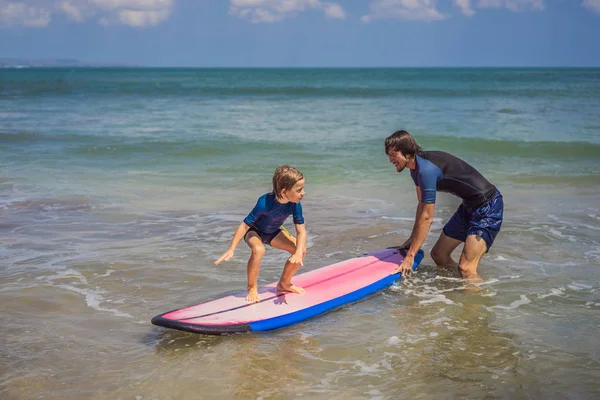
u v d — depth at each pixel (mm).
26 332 4344
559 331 4375
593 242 6785
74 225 7527
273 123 21391
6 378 3648
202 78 101125
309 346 4176
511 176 11109
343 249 6648
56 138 16531
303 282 5340
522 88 51719
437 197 9367
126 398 3432
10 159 12922
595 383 3580
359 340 4270
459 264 5613
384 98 38344
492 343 4172
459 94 42281
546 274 5730
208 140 16062
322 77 109438
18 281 5430
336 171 11641
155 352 4059
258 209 4613
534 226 7484
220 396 3455
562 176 11016
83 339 4250
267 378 3682
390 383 3611
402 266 5652
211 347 4156
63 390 3516
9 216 7953
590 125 19578
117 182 10500
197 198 9211
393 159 5324
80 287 5316
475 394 3461
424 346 4141
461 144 15211
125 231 7266
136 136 17156
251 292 4820
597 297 5098
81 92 45031
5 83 63094
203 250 6504
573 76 103375
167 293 5207
